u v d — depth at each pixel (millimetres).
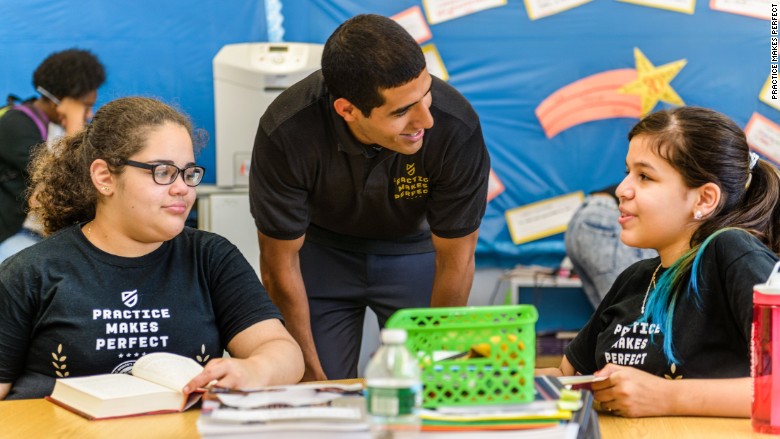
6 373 1599
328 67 1779
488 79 4094
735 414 1293
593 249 3678
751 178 1522
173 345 1625
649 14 4070
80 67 3912
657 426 1256
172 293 1649
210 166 4035
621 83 4086
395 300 2535
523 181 4129
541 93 4102
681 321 1441
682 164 1472
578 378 1321
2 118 3738
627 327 1520
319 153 2047
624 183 1535
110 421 1306
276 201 2133
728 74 4070
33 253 1628
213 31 4035
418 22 4070
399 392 1012
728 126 1487
